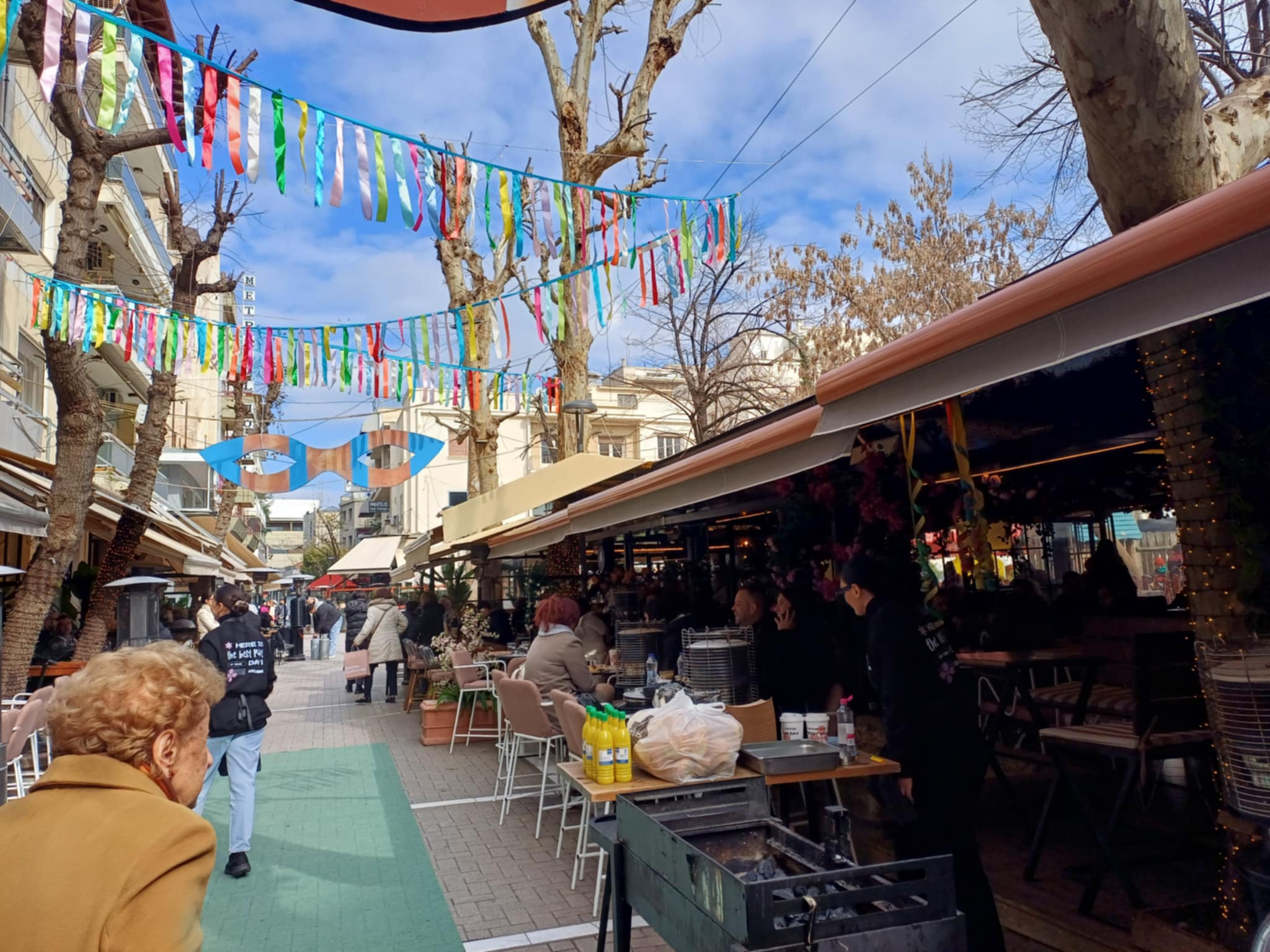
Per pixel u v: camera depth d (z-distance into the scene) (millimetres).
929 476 6852
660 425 36594
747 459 4227
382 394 7902
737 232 6145
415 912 4969
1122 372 4746
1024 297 2342
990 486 7059
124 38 3447
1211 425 3330
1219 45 6754
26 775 7543
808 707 5691
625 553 12797
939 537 7195
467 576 17797
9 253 13820
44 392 18094
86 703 1780
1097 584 8359
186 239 12562
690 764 3617
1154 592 11734
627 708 5852
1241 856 3004
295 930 4781
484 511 8789
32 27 4797
